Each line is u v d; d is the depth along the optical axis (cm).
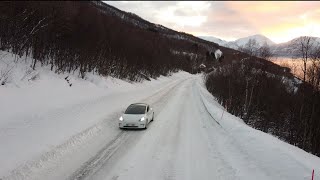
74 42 3278
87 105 1812
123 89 3003
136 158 1023
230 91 3519
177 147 1184
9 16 2167
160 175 876
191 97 3291
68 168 893
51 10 2825
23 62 1997
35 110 1399
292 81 3350
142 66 5000
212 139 1347
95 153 1056
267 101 3158
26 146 975
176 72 8719
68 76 2286
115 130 1443
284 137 2520
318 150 2055
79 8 4531
